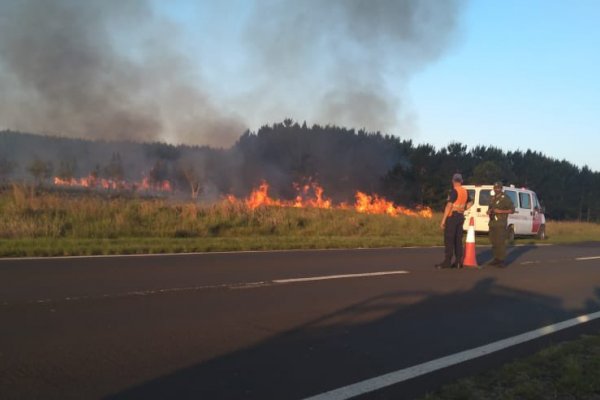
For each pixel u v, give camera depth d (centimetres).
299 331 604
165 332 575
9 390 407
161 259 1097
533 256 1514
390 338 594
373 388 443
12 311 628
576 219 7919
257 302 733
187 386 430
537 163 7975
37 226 1416
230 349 529
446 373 488
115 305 679
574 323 702
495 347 577
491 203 1252
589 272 1216
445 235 1175
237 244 1397
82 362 474
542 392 447
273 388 433
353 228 2042
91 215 1591
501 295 882
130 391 416
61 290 749
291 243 1498
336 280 930
